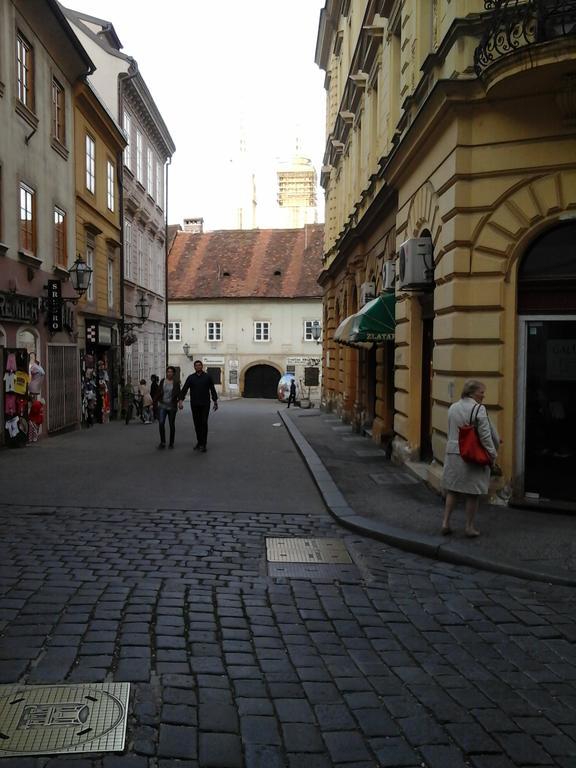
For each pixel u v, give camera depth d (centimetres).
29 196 1570
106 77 2570
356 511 848
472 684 412
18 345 1481
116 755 320
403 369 1191
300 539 745
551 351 838
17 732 337
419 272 1010
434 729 356
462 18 841
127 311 2725
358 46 1780
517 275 840
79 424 1958
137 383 2936
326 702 381
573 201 804
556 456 842
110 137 2367
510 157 826
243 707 371
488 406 851
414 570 648
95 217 2206
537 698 396
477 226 847
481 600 566
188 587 571
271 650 452
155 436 1750
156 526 778
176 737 337
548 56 722
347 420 2181
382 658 447
